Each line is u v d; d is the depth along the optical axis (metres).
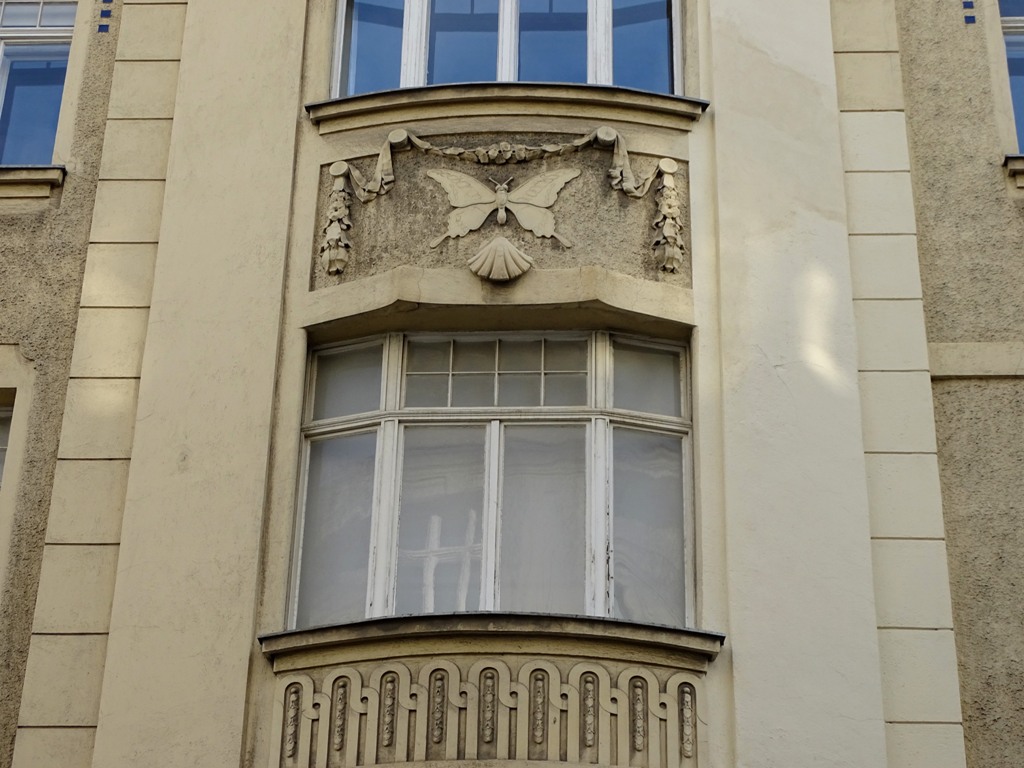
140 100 13.27
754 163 12.49
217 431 11.87
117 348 12.31
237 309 12.27
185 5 13.68
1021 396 11.94
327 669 11.02
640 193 12.38
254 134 12.88
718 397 11.81
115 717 11.00
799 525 11.34
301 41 13.26
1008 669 11.08
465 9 13.55
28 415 12.23
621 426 11.93
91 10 13.83
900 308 12.12
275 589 11.45
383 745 10.73
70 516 11.77
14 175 13.01
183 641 11.21
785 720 10.75
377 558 11.60
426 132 12.66
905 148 12.70
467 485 11.80
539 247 12.20
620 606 11.43
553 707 10.71
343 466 11.99
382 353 12.25
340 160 12.71
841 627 11.02
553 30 13.44
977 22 13.28
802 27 13.09
